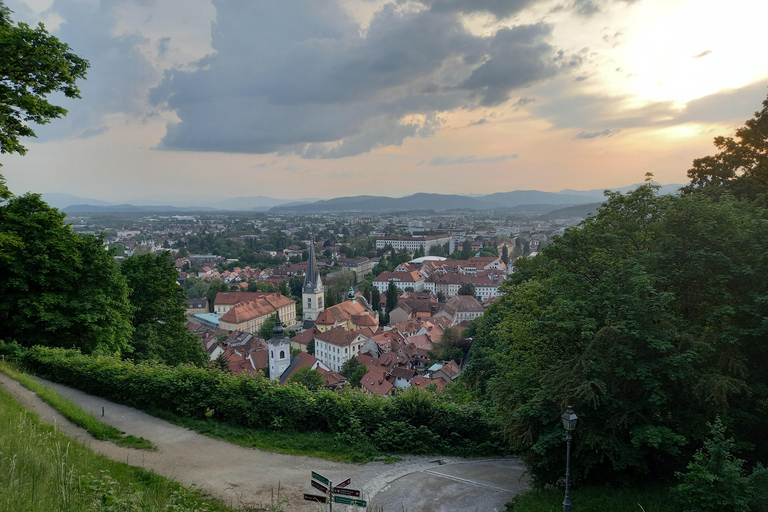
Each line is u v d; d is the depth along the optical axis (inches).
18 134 1051.9
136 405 1058.1
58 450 547.8
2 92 962.7
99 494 492.4
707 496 601.0
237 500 679.1
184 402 1019.3
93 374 1130.0
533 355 1205.1
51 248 1443.2
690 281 916.6
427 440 1051.9
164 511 520.7
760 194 1222.3
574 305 895.7
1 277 1371.8
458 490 826.8
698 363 788.6
